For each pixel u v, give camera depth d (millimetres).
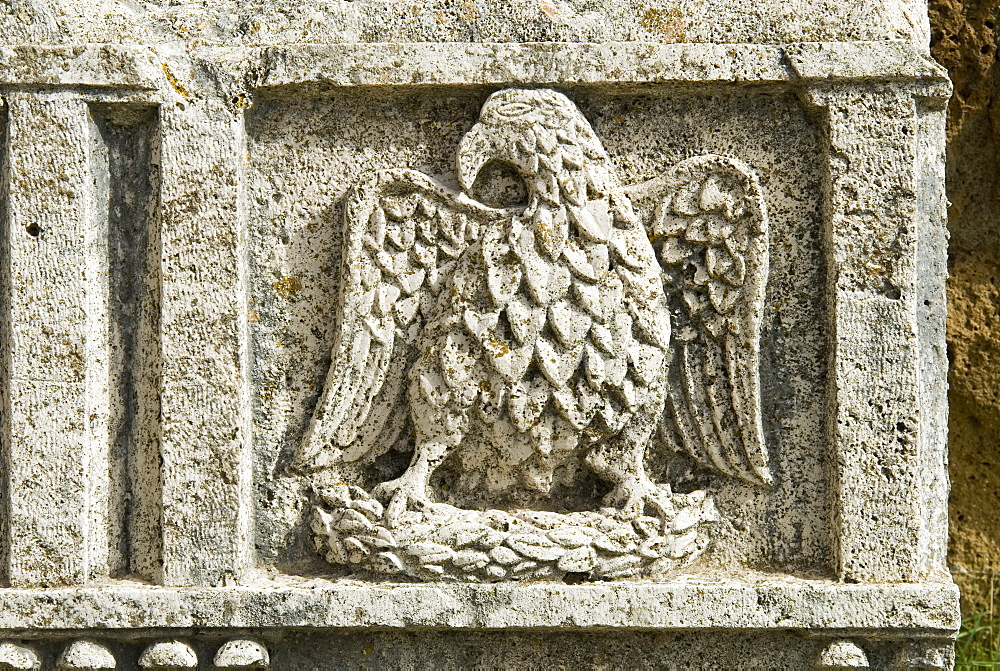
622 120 4703
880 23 4594
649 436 4609
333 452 4656
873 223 4570
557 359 4508
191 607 4496
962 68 5734
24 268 4547
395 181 4621
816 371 4668
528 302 4527
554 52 4570
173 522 4555
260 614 4488
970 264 5812
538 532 4527
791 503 4672
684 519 4594
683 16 4613
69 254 4555
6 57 4539
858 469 4547
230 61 4594
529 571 4516
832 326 4590
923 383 4629
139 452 4645
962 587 5840
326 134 4719
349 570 4629
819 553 4641
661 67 4551
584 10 4645
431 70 4570
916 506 4543
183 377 4566
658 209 4629
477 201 4660
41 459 4539
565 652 4594
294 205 4715
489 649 4594
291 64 4574
